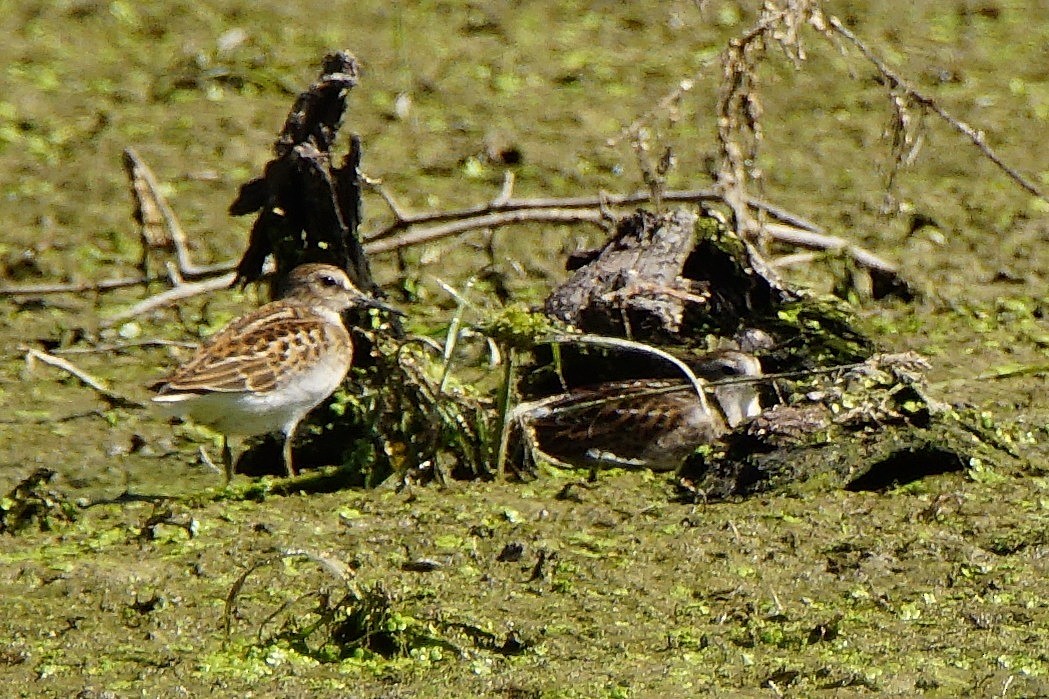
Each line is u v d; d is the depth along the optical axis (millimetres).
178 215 17969
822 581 10789
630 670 9586
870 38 22969
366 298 13227
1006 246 17438
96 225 17938
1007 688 9320
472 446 12648
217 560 11141
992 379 14359
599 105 20984
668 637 10047
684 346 13641
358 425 13062
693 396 12969
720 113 15094
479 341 14508
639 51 22688
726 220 14969
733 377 12875
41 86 21219
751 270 14070
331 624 10117
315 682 9500
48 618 10320
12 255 17281
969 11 24062
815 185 18844
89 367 14789
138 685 9445
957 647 9867
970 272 16859
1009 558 11070
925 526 11555
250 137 19938
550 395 13609
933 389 14047
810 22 14844
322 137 13211
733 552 11180
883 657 9727
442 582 10820
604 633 10102
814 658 9719
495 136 20016
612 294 13641
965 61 22297
